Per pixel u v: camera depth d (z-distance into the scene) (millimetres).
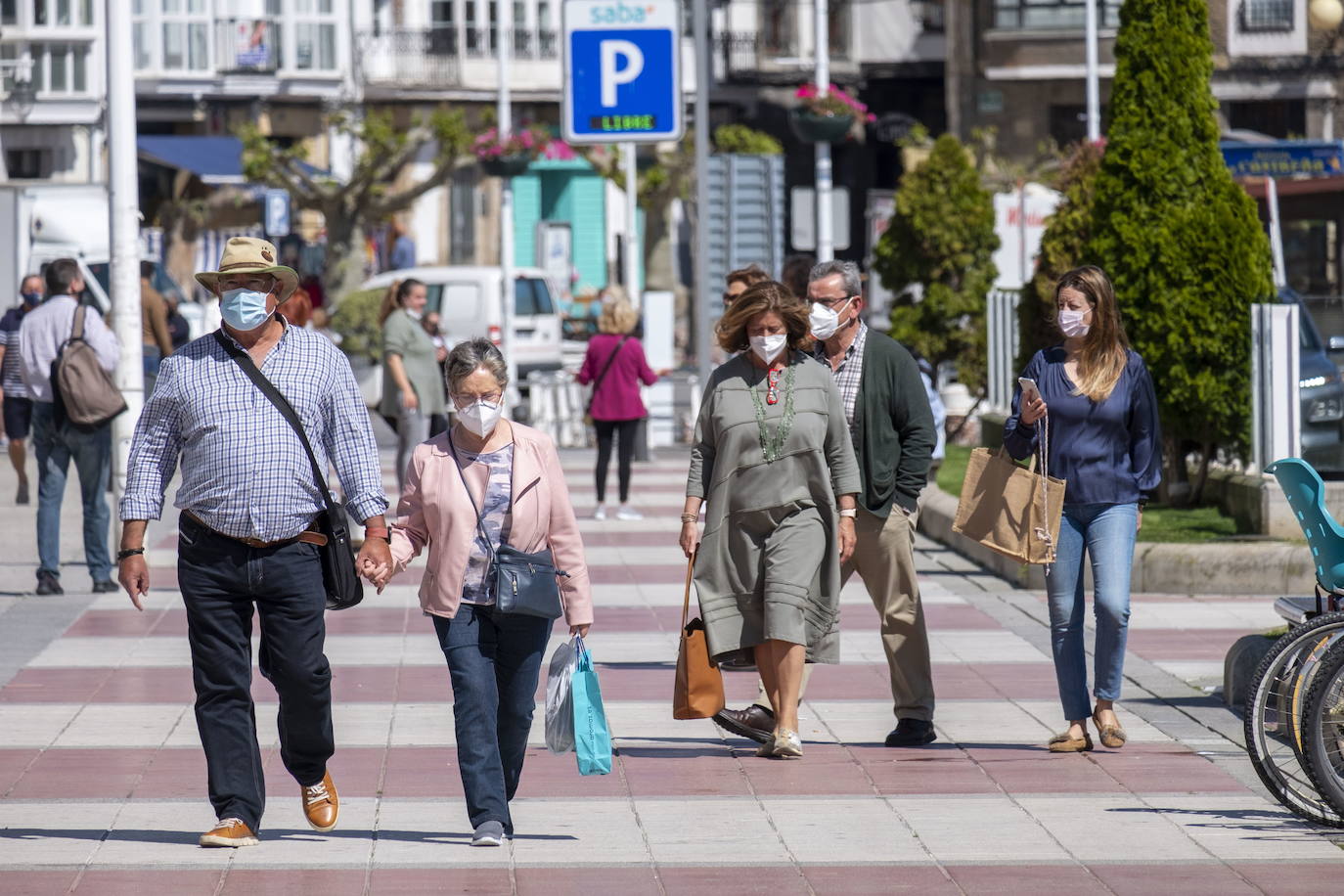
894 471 25844
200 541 20125
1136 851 20578
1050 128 145000
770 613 24656
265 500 20000
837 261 26094
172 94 148375
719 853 20531
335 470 20797
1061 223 58656
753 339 24781
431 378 50094
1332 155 74062
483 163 90812
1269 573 38875
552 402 79375
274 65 150000
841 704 28812
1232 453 46781
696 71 47281
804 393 24938
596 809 22484
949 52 146500
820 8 66562
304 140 151375
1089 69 121688
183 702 28562
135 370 43844
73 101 147875
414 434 49969
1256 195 73062
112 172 42938
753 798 23000
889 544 25828
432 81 156750
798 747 24984
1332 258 72688
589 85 44094
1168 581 39250
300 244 137875
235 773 20594
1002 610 37781
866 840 21047
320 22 152000
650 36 44062
